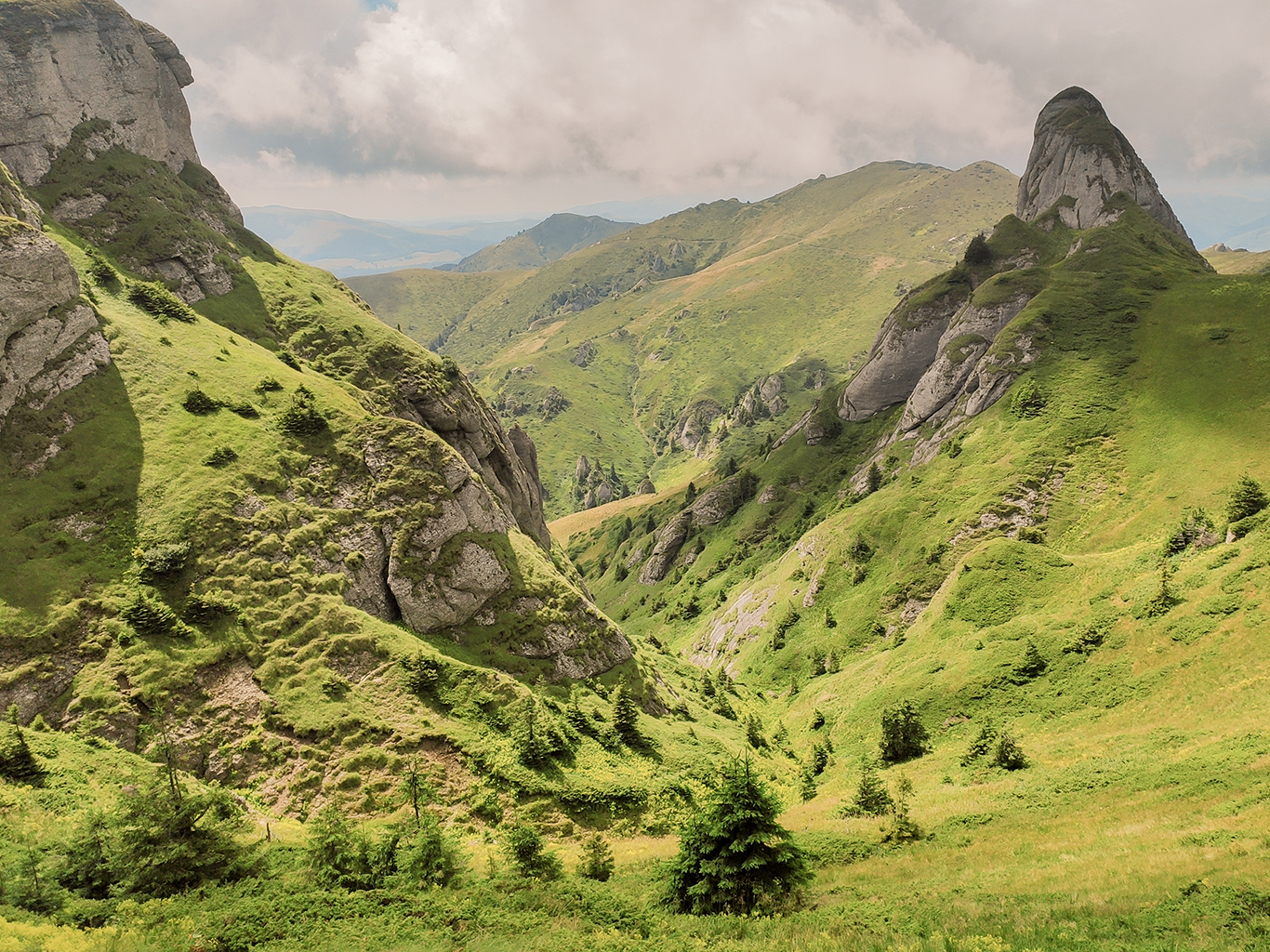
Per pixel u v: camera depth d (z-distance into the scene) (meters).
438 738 58.38
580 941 27.56
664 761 70.69
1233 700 51.47
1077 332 148.75
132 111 125.69
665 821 56.25
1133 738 52.81
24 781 42.88
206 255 114.44
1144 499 110.44
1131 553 90.00
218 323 107.56
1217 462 108.31
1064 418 131.25
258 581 65.19
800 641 137.75
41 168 108.88
